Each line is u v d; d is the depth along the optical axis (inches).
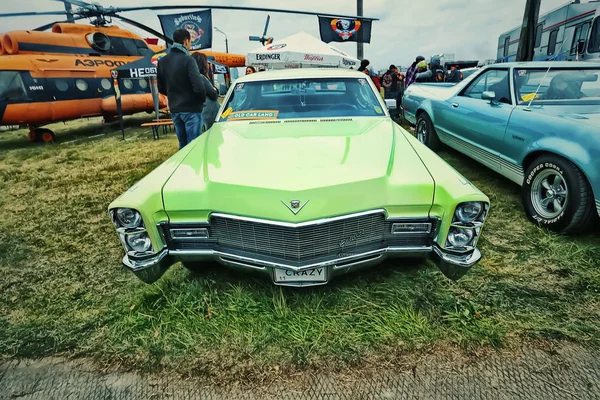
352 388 62.7
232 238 75.7
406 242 76.3
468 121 157.6
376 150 84.8
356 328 74.9
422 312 78.5
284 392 62.6
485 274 91.7
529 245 105.1
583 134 100.0
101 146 302.5
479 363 66.5
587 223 103.1
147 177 82.0
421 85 228.5
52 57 361.1
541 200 116.3
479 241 108.3
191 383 65.1
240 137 98.2
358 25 440.1
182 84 169.5
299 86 124.8
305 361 68.1
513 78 140.6
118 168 220.2
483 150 148.9
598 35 376.2
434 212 73.4
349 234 73.1
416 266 93.3
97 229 132.2
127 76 321.7
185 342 73.2
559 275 90.8
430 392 61.6
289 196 69.4
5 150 318.3
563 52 482.0
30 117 340.8
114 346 73.7
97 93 396.5
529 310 78.6
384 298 82.8
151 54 328.5
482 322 75.4
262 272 76.9
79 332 78.2
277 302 81.4
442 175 75.5
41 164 245.3
